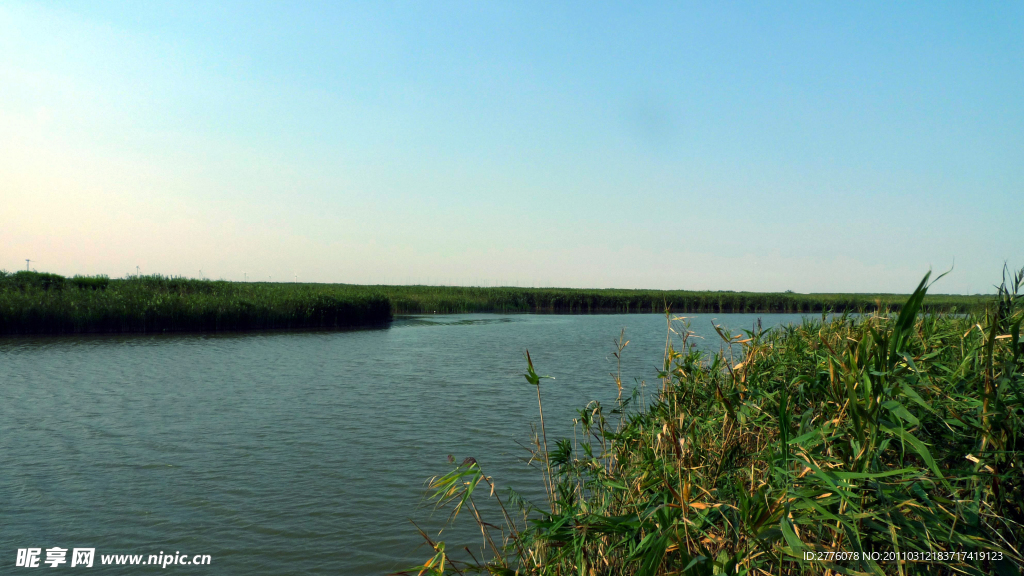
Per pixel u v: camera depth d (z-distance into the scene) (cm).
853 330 550
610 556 408
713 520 370
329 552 594
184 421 1124
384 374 1698
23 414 1175
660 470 414
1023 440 324
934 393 386
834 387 360
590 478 557
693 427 470
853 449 313
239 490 763
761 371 552
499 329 3441
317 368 1812
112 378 1595
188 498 736
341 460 884
